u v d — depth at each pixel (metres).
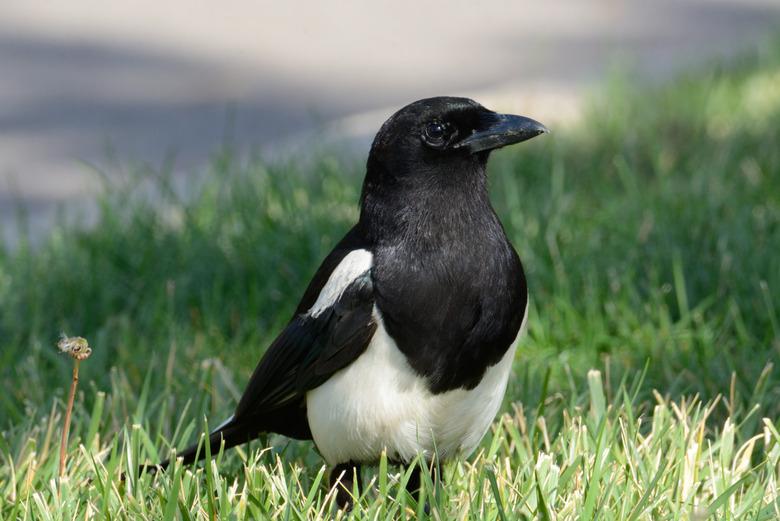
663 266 12.12
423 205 7.84
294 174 15.41
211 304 12.27
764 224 12.75
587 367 10.60
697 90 18.92
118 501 7.95
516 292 7.89
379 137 8.00
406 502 7.90
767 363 10.18
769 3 26.89
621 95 18.92
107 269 12.91
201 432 9.47
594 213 13.91
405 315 7.67
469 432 8.12
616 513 7.63
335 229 13.39
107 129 19.70
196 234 13.43
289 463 8.74
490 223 7.95
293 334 8.18
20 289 12.63
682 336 10.95
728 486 8.02
